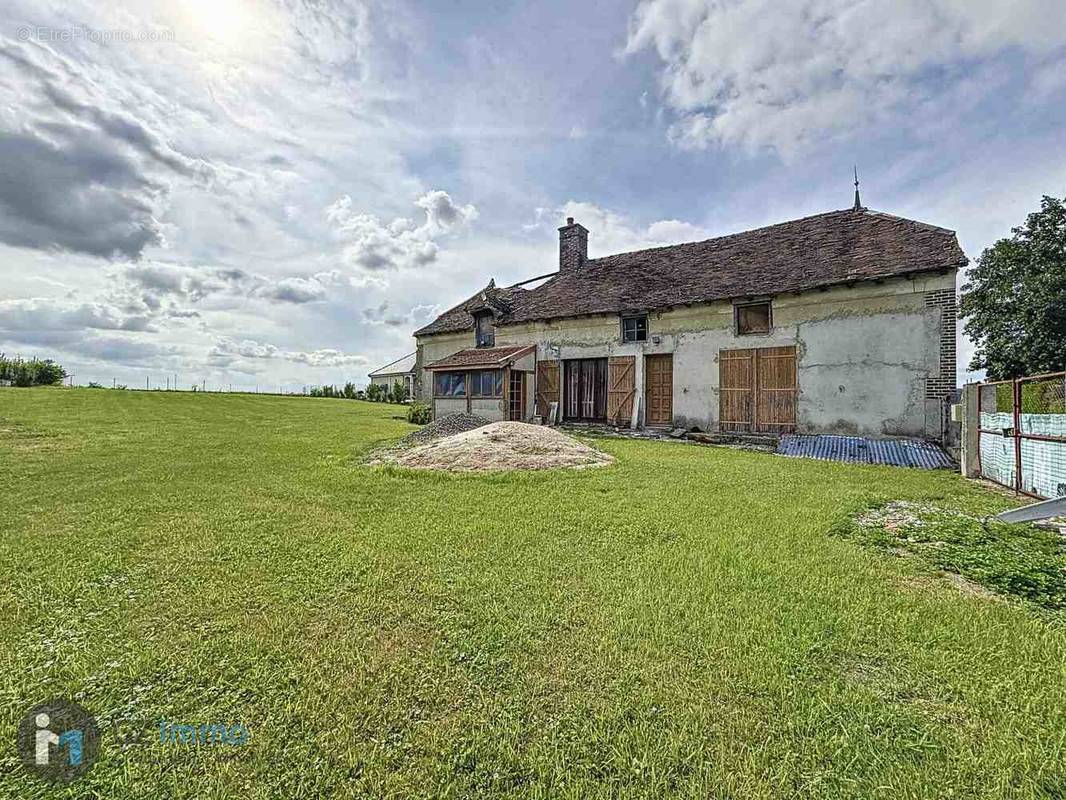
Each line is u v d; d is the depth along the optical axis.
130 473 7.79
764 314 13.44
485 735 1.94
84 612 2.99
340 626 2.81
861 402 11.80
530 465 8.51
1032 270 22.19
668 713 2.06
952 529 4.58
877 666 2.40
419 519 5.09
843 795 1.66
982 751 1.84
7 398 20.30
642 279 16.89
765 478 7.45
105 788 1.71
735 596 3.19
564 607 3.04
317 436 13.73
